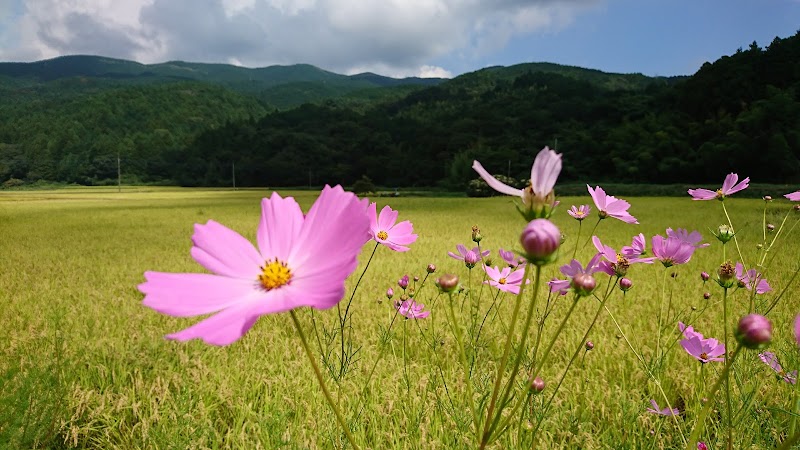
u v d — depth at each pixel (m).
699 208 16.62
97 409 2.18
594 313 3.67
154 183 91.75
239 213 19.27
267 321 3.73
